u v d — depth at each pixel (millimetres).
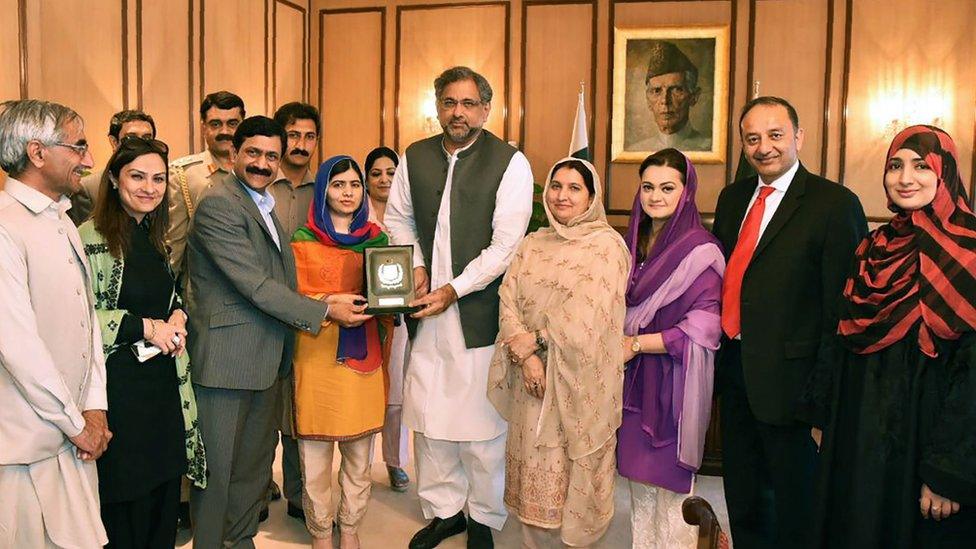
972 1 6148
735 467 2656
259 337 2625
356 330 2848
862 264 2152
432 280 3051
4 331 1908
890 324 2018
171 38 5629
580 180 2682
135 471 2246
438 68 7203
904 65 6305
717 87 6617
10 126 1977
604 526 2639
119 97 5207
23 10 4473
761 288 2463
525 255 2768
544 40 6957
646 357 2592
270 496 3723
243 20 6410
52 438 1996
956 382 1914
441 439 3000
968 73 6191
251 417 2717
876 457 2039
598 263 2578
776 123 2473
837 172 6488
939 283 1954
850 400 2143
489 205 2979
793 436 2475
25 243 1969
